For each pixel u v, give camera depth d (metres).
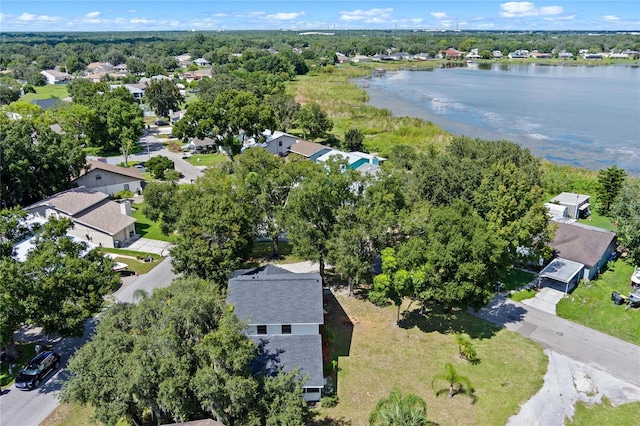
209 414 26.62
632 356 35.97
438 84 188.50
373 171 72.00
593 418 30.11
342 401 31.70
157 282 46.78
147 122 125.44
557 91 165.75
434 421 29.72
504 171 45.41
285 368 30.95
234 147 88.94
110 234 53.69
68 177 66.56
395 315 41.75
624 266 49.97
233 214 42.22
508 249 42.34
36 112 103.69
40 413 30.38
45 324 32.25
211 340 25.06
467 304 38.03
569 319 40.78
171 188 50.19
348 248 40.84
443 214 38.81
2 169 58.09
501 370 34.44
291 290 35.75
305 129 106.38
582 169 78.50
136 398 25.27
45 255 33.69
